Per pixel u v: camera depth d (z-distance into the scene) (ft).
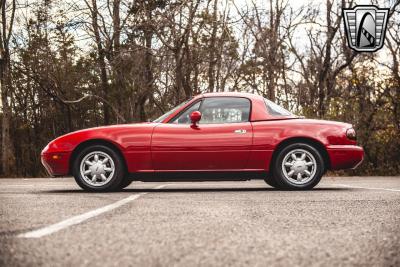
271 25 73.87
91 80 82.33
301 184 27.02
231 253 10.00
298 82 82.38
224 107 27.45
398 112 61.00
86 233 12.37
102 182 26.71
